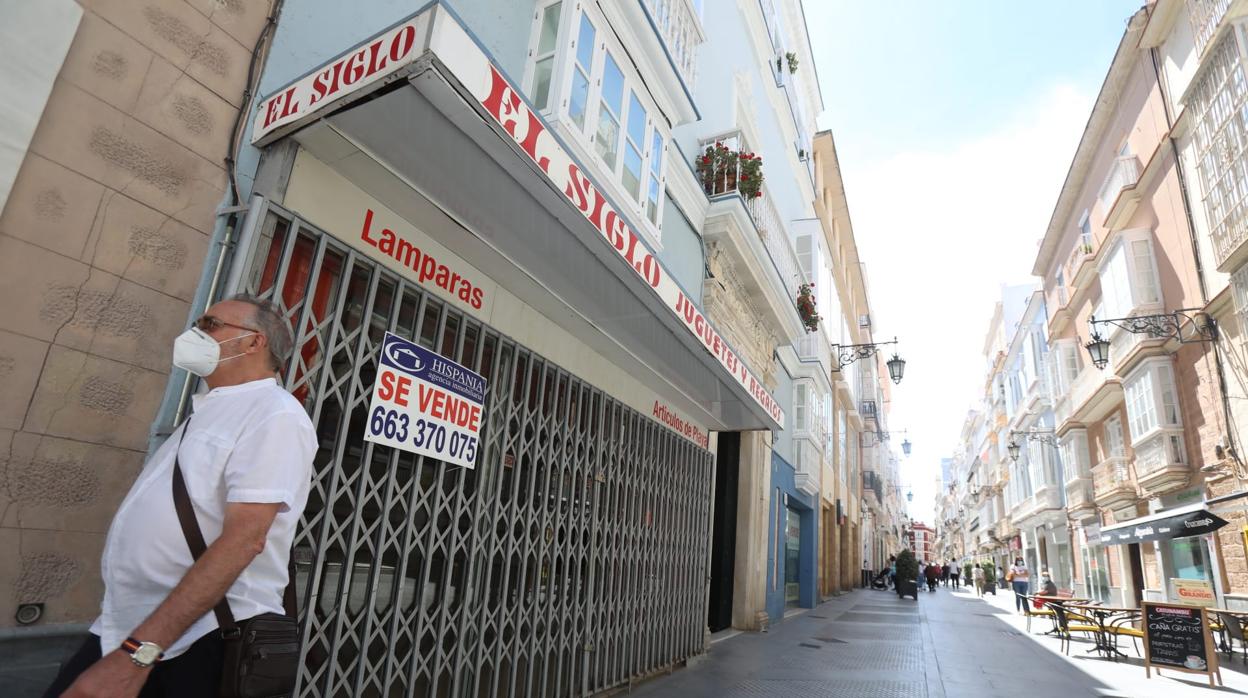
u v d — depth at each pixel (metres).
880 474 45.53
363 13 3.66
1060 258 22.45
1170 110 13.65
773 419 7.77
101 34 2.52
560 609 4.67
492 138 2.98
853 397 25.48
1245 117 10.54
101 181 2.48
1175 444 13.48
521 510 4.37
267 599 1.73
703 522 7.57
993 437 43.91
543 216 3.66
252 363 1.91
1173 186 13.61
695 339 5.41
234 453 1.67
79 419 2.38
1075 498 20.81
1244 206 10.66
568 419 4.94
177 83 2.76
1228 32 10.89
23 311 2.25
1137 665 8.76
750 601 10.32
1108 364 17.00
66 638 2.32
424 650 3.57
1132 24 14.88
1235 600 11.49
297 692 2.80
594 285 4.50
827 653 8.37
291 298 3.04
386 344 3.39
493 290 4.48
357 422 3.29
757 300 10.84
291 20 3.26
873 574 35.28
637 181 6.24
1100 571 19.80
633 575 5.81
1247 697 6.61
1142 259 14.72
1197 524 9.54
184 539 1.61
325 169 3.24
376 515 3.32
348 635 3.05
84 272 2.42
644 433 6.22
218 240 2.86
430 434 3.60
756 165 9.16
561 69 4.93
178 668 1.57
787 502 13.96
